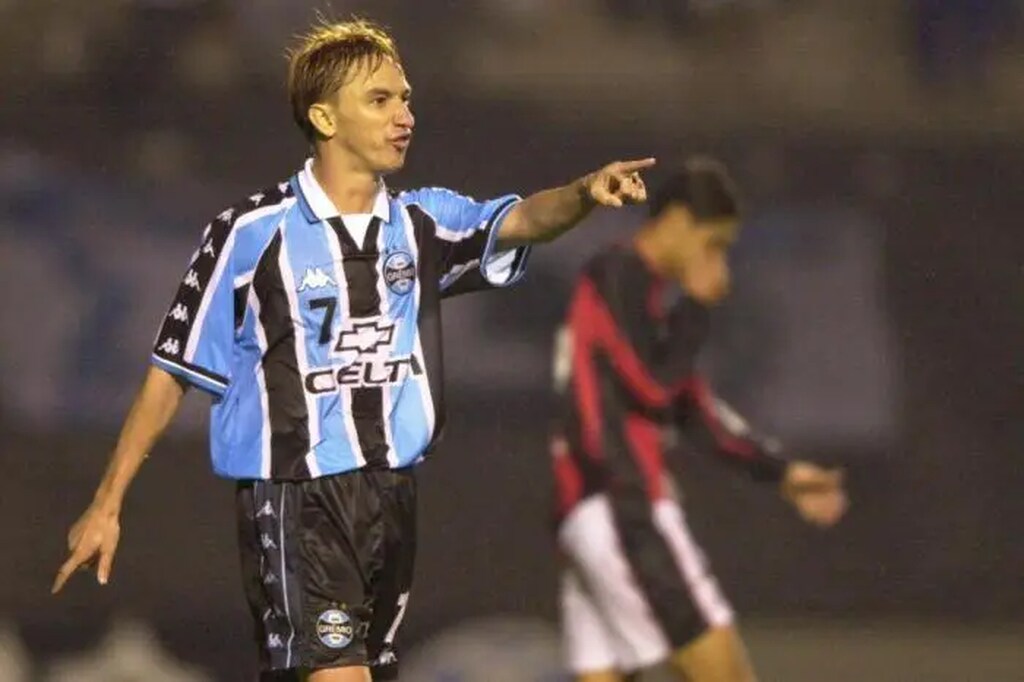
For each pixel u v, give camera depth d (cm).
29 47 2202
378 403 1234
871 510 2173
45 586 2156
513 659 2125
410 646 2139
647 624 1914
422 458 1280
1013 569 2186
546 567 2148
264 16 2220
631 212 2108
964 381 2202
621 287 2006
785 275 2172
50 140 2192
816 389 2170
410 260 1246
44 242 2184
